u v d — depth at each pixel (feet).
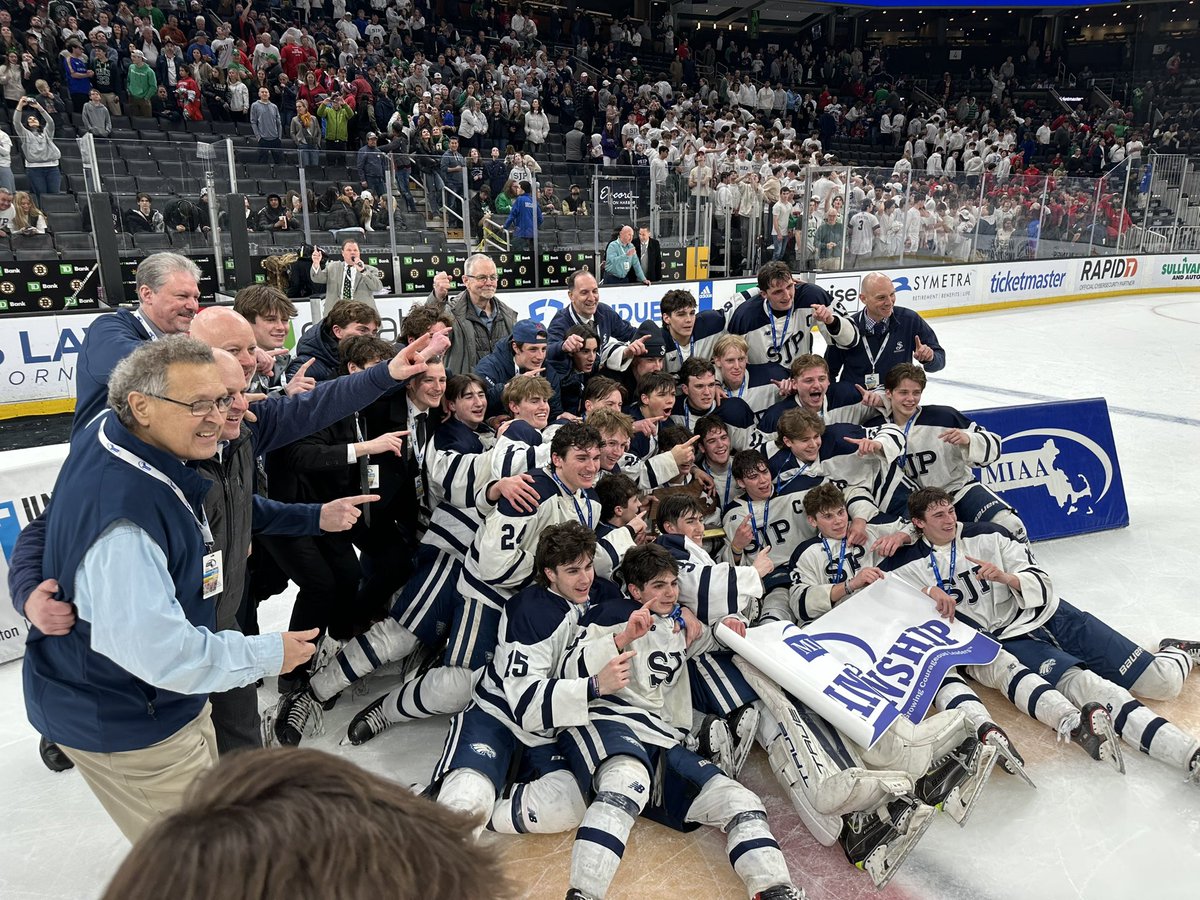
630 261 36.70
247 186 28.96
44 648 6.30
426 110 47.34
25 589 6.34
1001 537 11.83
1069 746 10.46
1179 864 8.50
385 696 10.77
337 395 8.97
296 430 9.03
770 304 16.60
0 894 8.33
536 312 35.29
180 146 27.78
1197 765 9.51
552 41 76.69
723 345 15.01
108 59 40.88
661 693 9.54
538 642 9.21
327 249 30.55
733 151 47.24
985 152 69.87
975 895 8.13
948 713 9.51
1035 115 86.58
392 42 56.18
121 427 6.00
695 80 77.30
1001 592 11.46
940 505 11.52
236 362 7.16
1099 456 17.25
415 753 10.39
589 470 10.56
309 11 54.49
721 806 8.38
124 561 5.79
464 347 16.96
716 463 13.75
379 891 1.75
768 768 10.18
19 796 9.87
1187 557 16.11
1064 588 14.79
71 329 26.48
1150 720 9.96
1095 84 92.94
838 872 8.44
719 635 10.12
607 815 8.00
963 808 8.90
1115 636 11.23
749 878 7.86
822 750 8.84
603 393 13.08
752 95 75.00
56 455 13.94
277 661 6.31
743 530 12.71
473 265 17.08
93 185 26.55
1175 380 31.81
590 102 60.54
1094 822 9.12
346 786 1.94
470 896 1.89
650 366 15.02
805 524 13.12
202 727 6.97
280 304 11.43
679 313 15.99
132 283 27.66
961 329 44.14
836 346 17.04
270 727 10.36
